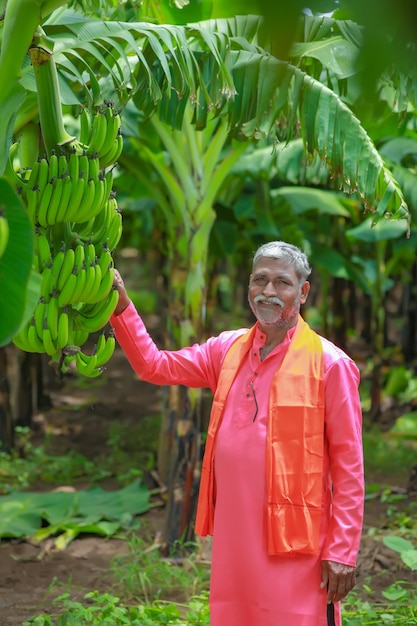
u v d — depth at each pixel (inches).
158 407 418.3
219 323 645.9
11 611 164.6
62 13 135.5
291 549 99.4
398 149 244.2
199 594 172.7
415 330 497.7
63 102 118.9
